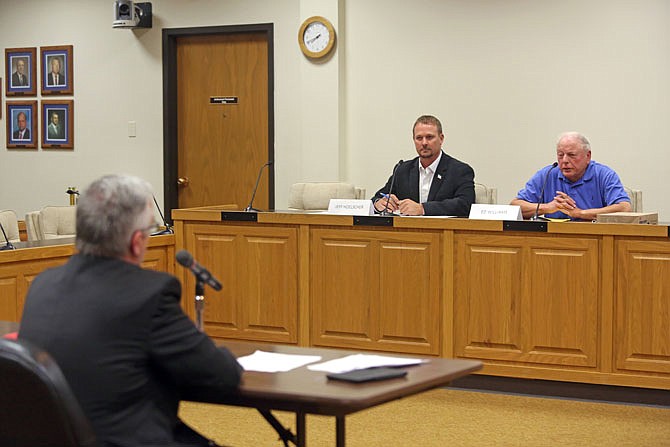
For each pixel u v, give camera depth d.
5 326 3.05
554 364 4.73
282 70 7.82
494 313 4.81
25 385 1.94
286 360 2.62
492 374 4.85
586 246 4.62
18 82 8.85
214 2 8.01
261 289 5.27
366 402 2.18
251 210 5.43
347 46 7.55
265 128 8.04
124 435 2.21
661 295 4.51
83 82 8.59
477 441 4.11
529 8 7.03
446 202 5.50
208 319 5.39
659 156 6.77
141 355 2.24
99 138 8.56
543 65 7.02
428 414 4.55
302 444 2.80
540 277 4.71
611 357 4.62
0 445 2.06
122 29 8.39
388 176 7.50
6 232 5.63
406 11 7.37
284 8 7.77
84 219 2.33
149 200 2.38
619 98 6.84
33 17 8.74
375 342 5.05
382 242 5.00
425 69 7.34
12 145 8.93
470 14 7.19
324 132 7.59
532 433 4.22
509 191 7.17
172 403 2.34
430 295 4.93
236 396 2.35
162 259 5.41
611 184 5.37
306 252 5.16
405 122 7.43
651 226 4.49
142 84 8.36
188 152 8.32
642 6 6.75
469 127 7.24
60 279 2.32
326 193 6.37
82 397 2.20
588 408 4.60
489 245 4.80
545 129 7.04
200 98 8.24
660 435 4.16
